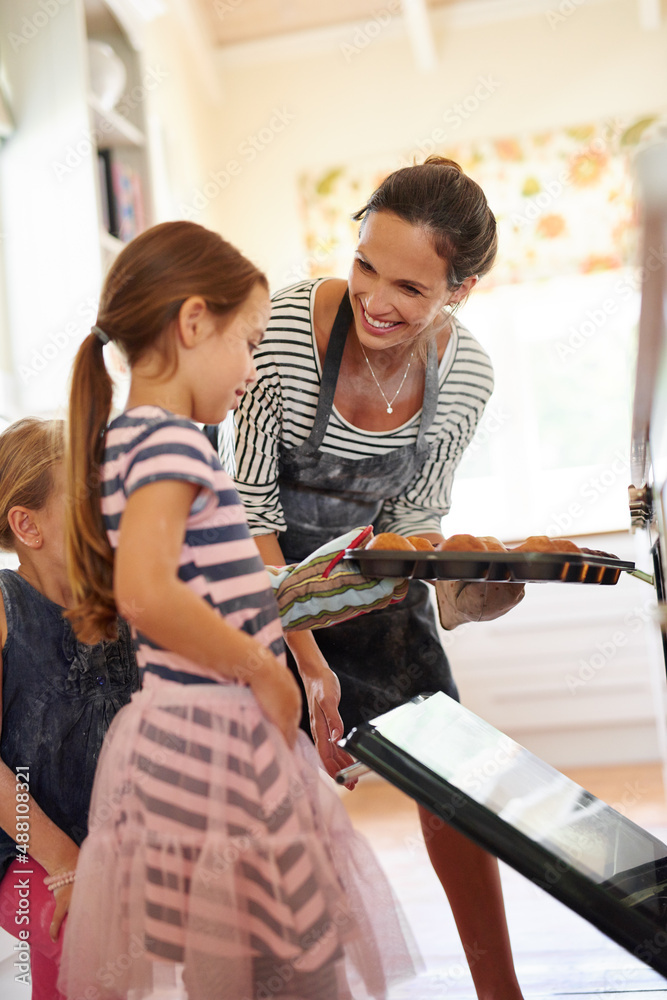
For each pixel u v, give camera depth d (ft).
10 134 7.63
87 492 3.06
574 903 2.58
